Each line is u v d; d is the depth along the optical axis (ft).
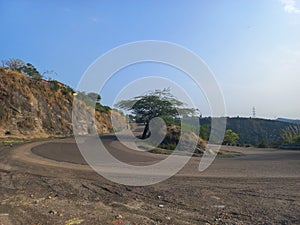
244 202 22.12
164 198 23.11
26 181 28.73
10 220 17.43
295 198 23.41
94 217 18.10
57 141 80.59
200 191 25.66
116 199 22.70
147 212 19.34
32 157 47.34
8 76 107.86
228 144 146.92
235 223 17.37
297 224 17.28
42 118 110.42
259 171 39.40
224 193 25.02
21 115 102.68
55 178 30.50
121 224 16.94
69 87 136.05
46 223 16.96
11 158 45.19
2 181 28.53
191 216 18.61
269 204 21.57
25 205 20.54
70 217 18.06
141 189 26.32
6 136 90.84
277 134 202.69
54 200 22.09
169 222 17.42
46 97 118.73
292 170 40.81
